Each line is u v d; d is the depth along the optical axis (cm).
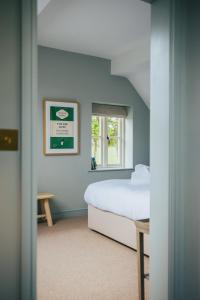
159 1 186
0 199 125
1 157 125
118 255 334
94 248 357
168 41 179
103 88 545
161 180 185
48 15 365
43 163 486
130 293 246
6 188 126
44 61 482
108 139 588
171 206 179
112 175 561
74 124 511
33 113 130
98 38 444
